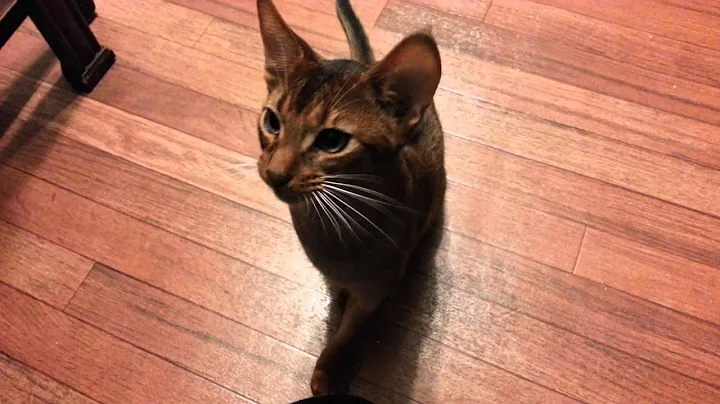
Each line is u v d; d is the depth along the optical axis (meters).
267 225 1.32
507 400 1.15
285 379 1.18
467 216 1.31
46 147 1.42
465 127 1.41
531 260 1.27
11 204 1.35
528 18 1.54
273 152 0.79
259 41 1.54
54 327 1.23
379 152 0.80
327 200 0.79
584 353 1.18
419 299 1.24
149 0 1.59
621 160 1.36
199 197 1.35
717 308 1.21
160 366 1.19
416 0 1.57
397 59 0.74
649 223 1.29
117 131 1.43
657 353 1.18
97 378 1.18
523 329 1.20
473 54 1.50
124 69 1.51
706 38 1.50
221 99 1.46
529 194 1.33
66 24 1.36
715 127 1.39
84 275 1.28
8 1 1.27
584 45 1.50
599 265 1.26
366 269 0.96
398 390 1.16
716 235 1.28
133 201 1.35
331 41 1.52
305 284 1.26
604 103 1.43
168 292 1.26
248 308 1.24
